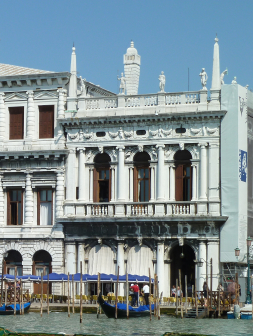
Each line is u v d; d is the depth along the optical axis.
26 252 79.81
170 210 75.25
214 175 74.50
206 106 75.00
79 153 78.88
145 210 76.06
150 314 65.00
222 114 74.25
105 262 77.31
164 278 75.19
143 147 76.81
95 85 85.06
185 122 75.50
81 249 77.94
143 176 77.31
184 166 76.12
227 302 68.44
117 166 77.62
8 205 81.25
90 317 67.69
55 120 80.06
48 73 79.62
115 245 76.88
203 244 74.12
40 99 80.62
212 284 73.56
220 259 73.56
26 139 80.44
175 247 77.06
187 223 74.44
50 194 80.19
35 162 80.06
